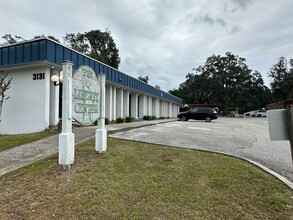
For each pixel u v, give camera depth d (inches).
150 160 226.1
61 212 129.5
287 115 95.3
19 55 454.9
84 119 218.8
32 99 476.7
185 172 193.6
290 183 174.6
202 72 2443.4
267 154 281.4
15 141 341.1
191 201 144.3
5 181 177.5
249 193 157.2
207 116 963.3
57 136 375.6
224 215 130.0
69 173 182.7
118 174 183.3
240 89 2284.7
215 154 260.5
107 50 2053.4
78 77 211.6
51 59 439.5
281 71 2477.9
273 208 138.9
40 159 232.4
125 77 772.6
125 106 842.2
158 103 1226.6
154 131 481.7
